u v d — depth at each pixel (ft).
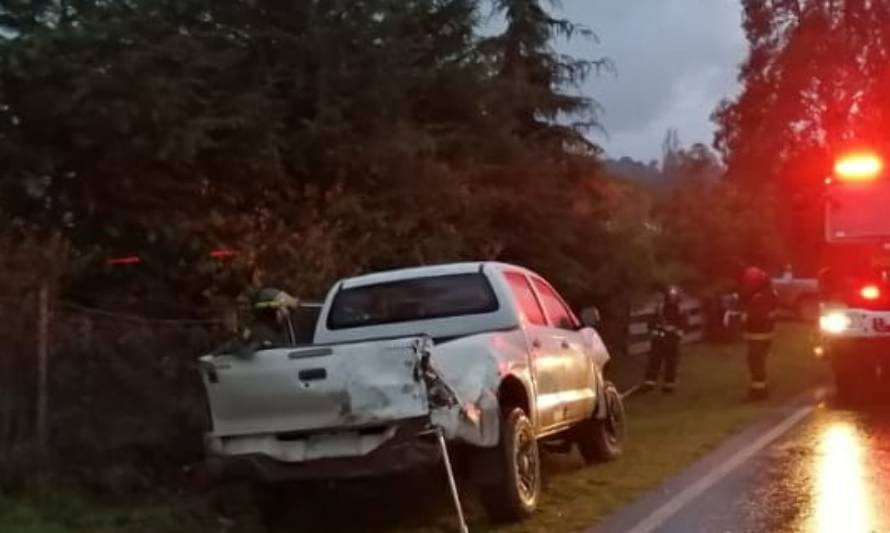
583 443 41.19
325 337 36.11
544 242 63.98
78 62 35.06
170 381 34.01
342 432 29.07
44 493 29.32
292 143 42.78
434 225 49.19
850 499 33.55
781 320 128.57
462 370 29.94
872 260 58.49
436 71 51.93
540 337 35.63
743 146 150.00
